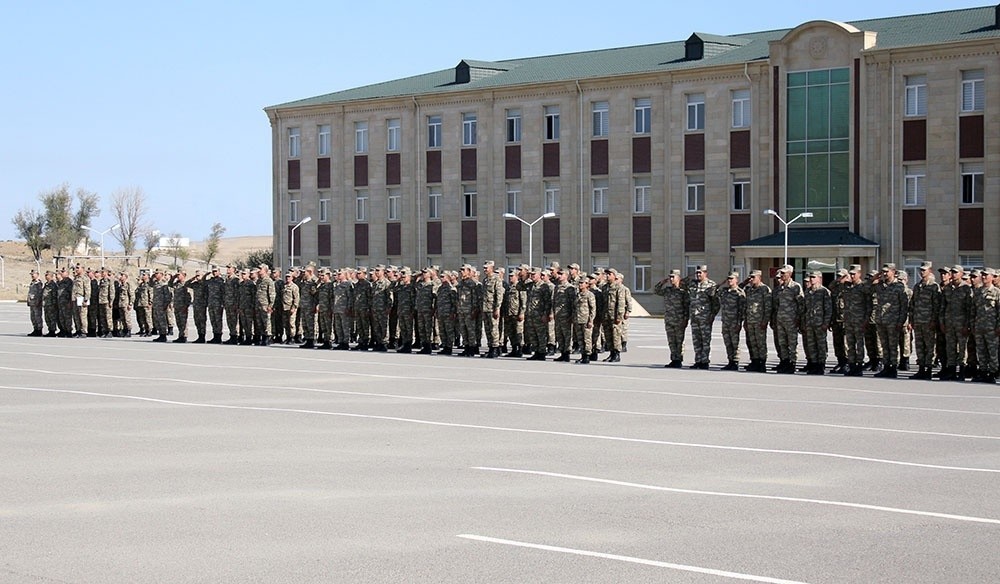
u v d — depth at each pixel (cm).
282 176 7944
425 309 3503
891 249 5981
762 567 912
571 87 6844
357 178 7638
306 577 878
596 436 1636
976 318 2592
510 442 1573
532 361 3194
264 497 1179
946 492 1222
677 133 6562
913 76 5934
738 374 2769
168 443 1556
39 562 922
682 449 1515
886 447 1542
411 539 999
